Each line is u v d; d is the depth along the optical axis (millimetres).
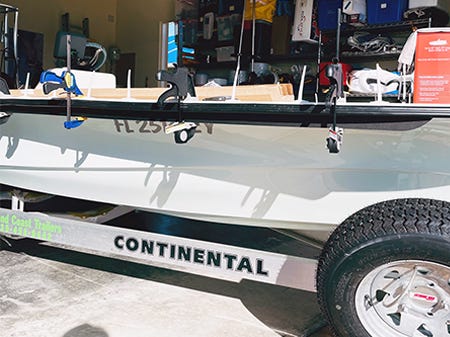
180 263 1885
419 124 1403
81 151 2080
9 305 2023
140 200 2025
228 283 2352
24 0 5391
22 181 2340
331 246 1467
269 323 1948
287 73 4418
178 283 2324
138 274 2422
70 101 1786
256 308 2088
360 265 1401
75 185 2168
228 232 3135
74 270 2447
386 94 1653
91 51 2887
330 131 1434
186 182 1890
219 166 1803
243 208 1831
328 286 1456
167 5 5711
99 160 2043
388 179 1592
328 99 1459
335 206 1683
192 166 1850
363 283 1431
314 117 1505
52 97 1915
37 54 5547
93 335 1794
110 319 1925
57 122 2104
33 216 2199
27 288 2207
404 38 4473
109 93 1937
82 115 1862
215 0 5008
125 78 6148
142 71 5980
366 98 1847
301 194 1716
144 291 2213
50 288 2215
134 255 1978
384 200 1602
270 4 4617
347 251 1413
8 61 2512
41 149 2189
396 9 4098
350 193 1646
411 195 1579
